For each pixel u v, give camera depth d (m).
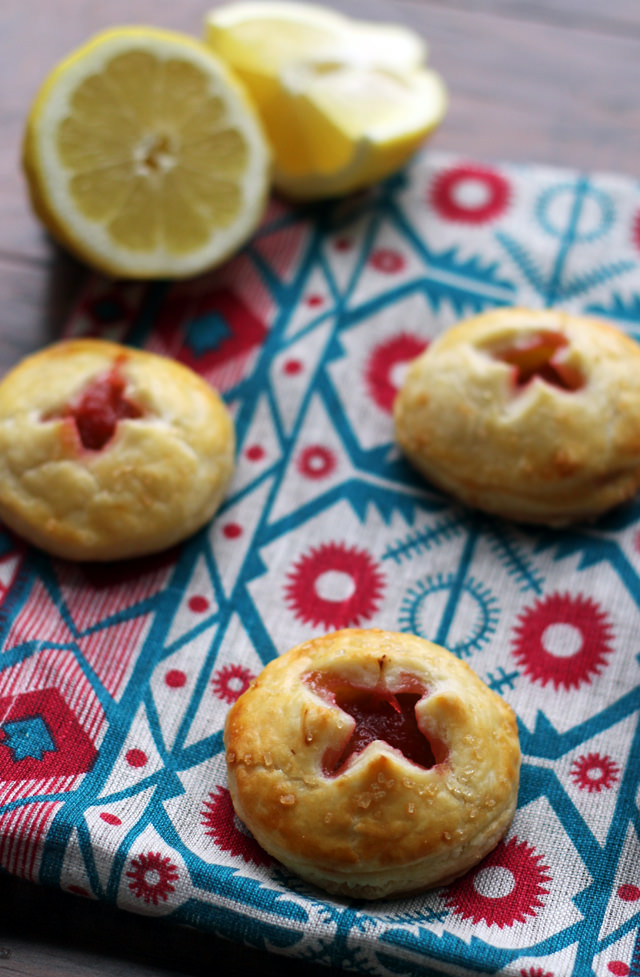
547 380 0.66
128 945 0.60
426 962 0.58
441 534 0.66
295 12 0.72
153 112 0.68
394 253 0.71
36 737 0.62
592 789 0.62
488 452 0.65
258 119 0.69
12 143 0.72
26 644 0.64
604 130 0.73
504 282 0.70
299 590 0.65
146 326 0.69
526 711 0.63
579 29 0.75
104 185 0.67
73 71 0.67
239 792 0.60
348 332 0.69
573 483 0.65
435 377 0.66
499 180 0.72
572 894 0.60
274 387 0.68
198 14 0.75
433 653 0.62
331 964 0.59
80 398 0.65
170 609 0.65
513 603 0.65
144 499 0.64
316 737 0.60
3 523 0.65
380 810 0.59
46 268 0.70
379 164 0.70
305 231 0.71
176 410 0.65
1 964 0.60
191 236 0.69
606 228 0.71
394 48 0.71
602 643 0.64
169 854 0.60
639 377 0.65
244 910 0.59
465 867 0.60
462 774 0.60
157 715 0.63
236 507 0.66
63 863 0.60
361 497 0.67
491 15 0.75
